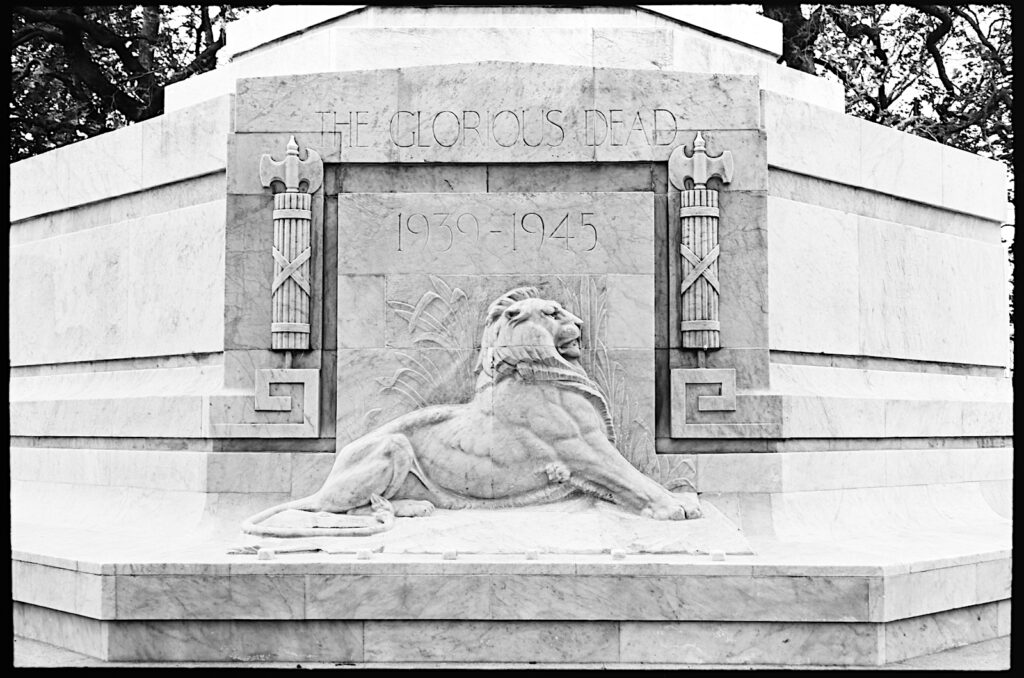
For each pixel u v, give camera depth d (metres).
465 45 11.16
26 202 13.35
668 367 10.49
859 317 11.79
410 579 8.55
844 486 11.05
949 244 12.94
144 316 11.85
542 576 8.55
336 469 9.99
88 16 21.61
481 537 9.27
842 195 11.79
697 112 10.62
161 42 22.67
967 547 9.80
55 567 9.14
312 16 11.97
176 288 11.51
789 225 11.16
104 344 12.31
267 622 8.62
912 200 12.48
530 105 10.56
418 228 10.45
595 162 10.57
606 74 10.59
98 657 8.77
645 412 10.31
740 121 10.63
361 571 8.55
